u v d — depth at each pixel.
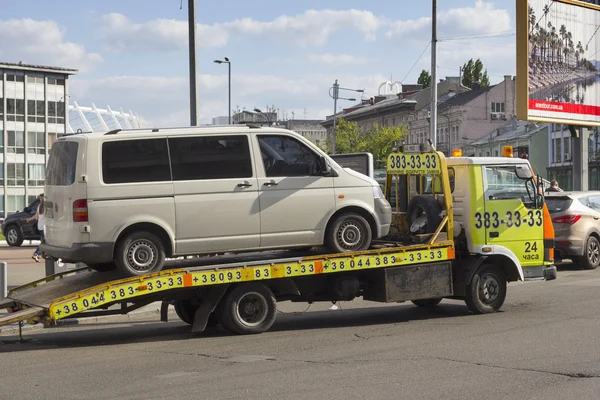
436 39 42.84
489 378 9.86
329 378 10.00
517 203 16.14
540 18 36.03
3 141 100.06
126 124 111.50
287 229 14.27
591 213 25.14
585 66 38.16
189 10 22.02
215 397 9.10
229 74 67.31
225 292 13.95
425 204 15.73
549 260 16.45
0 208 100.06
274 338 13.52
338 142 95.12
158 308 18.05
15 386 10.15
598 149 85.38
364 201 14.83
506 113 112.94
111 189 13.16
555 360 10.93
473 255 15.96
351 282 14.78
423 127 117.50
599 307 16.38
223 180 13.84
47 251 13.96
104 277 13.90
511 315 15.62
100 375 10.67
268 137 14.28
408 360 11.12
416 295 15.05
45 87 102.81
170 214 13.47
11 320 12.45
